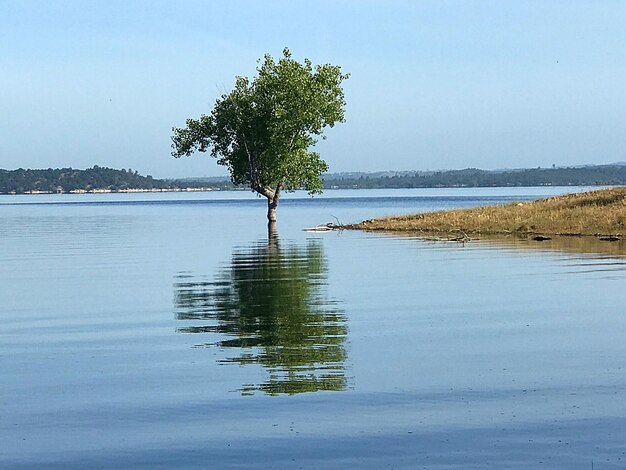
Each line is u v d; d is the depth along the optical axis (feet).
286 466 40.63
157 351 65.98
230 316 82.33
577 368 58.54
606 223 196.24
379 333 71.97
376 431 45.29
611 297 92.79
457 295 95.76
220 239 210.59
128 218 374.63
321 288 103.40
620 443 42.96
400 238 197.98
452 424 46.32
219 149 251.19
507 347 65.77
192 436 44.93
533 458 41.11
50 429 46.47
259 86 243.40
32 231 267.59
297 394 52.31
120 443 44.09
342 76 244.01
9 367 61.31
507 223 214.28
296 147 242.17
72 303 95.20
